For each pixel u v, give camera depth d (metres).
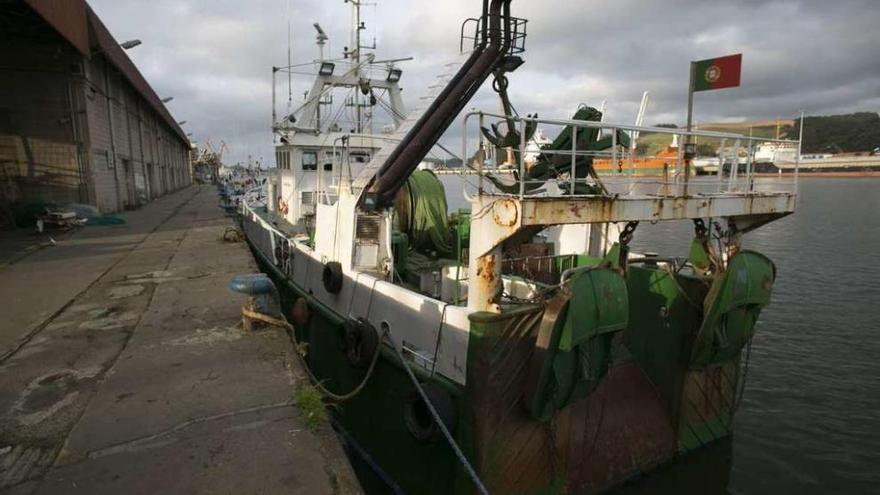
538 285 6.66
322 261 7.86
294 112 11.75
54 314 6.63
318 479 3.26
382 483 6.19
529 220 4.40
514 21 6.41
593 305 4.87
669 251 20.06
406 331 5.73
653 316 6.87
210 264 9.85
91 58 18.56
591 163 6.31
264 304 6.02
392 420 5.93
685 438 6.82
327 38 12.42
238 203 20.88
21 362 5.07
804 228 27.72
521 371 4.97
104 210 20.19
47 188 18.36
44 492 3.09
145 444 3.61
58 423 3.90
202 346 5.43
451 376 5.10
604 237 8.06
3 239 13.47
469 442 4.84
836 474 6.73
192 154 76.81
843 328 12.01
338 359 7.15
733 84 5.41
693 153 5.59
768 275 6.42
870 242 23.17
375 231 6.90
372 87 12.28
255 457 3.47
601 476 6.03
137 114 27.03
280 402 4.22
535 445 5.27
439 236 8.55
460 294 7.39
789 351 10.71
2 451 3.55
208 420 3.93
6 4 14.30
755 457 7.09
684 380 6.63
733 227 6.52
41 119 18.12
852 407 8.45
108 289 7.94
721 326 6.29
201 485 3.17
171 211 22.23
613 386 6.45
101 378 4.69
